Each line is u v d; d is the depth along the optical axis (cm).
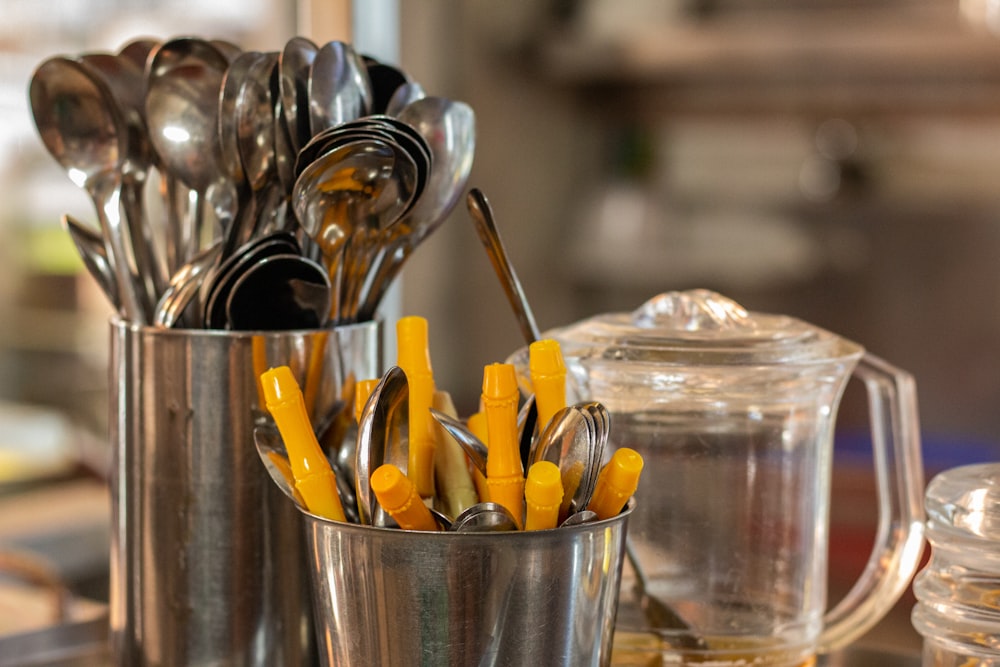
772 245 246
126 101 59
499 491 45
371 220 52
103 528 158
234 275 51
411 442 48
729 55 228
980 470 52
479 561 42
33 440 190
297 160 48
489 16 227
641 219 253
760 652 55
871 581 59
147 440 53
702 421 54
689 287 249
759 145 251
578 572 44
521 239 243
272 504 53
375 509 45
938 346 238
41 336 206
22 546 148
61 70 55
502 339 241
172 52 54
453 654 43
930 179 238
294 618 54
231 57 58
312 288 52
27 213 203
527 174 243
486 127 228
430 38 212
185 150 53
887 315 242
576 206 260
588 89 257
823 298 247
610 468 45
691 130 257
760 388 54
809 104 244
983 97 228
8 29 194
